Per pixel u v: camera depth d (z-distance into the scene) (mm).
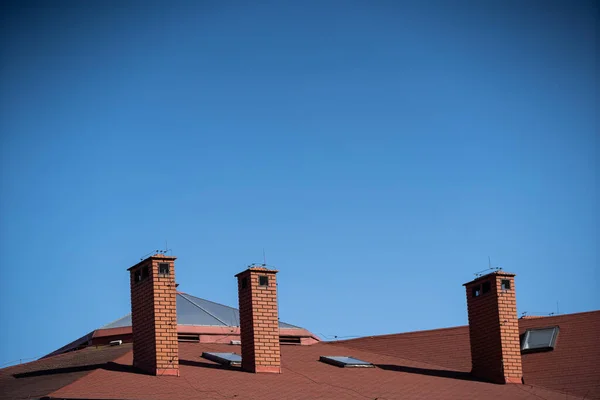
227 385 27875
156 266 28750
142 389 26312
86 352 32719
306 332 37094
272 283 30797
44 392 25734
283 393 27766
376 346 36656
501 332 32469
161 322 28281
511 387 31641
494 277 33031
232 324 35812
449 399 29453
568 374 32094
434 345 35906
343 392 28656
